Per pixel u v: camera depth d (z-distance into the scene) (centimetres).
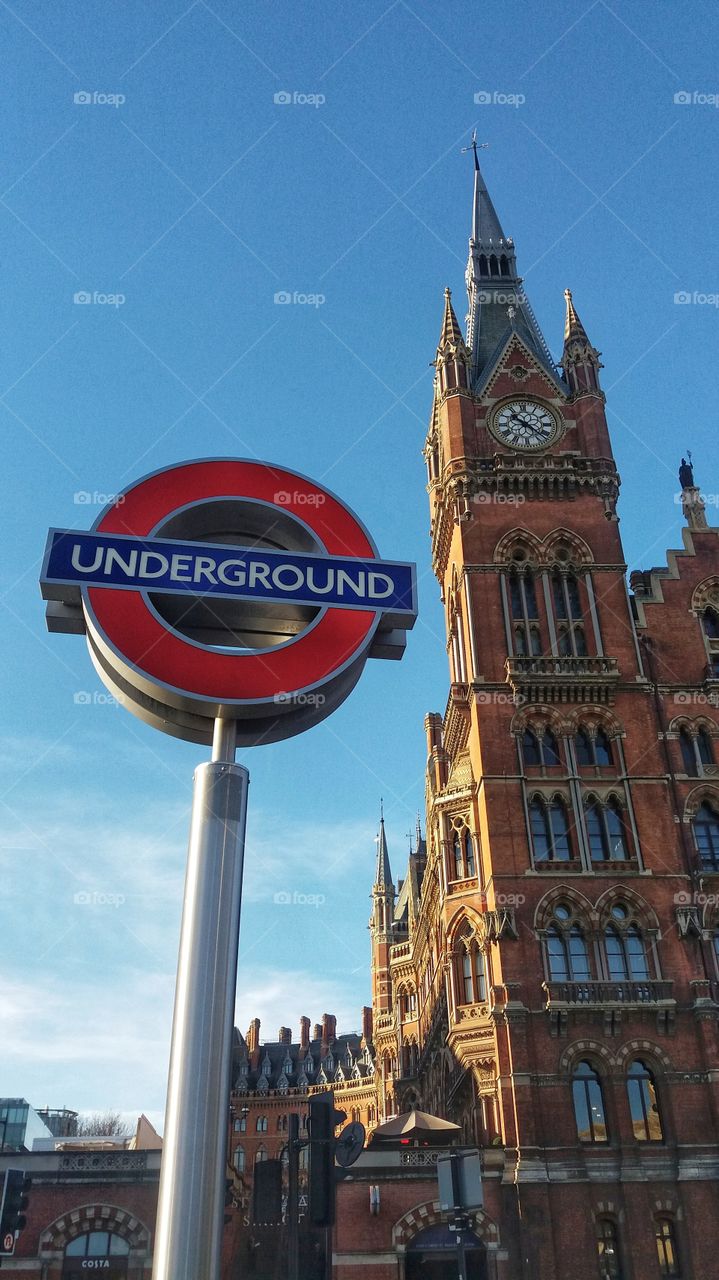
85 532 1491
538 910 5112
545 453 6419
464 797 5731
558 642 5862
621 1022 4891
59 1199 4647
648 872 5241
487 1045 5022
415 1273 4547
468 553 6094
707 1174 4566
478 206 8238
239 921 1257
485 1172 4600
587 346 6844
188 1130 1110
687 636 6009
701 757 5666
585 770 5531
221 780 1334
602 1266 4428
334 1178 1756
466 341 7538
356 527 1620
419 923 8438
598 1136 4712
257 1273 4059
